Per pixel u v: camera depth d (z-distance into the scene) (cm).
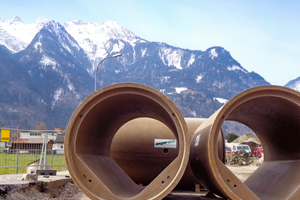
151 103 641
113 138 916
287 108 620
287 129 698
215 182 601
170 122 674
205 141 627
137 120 944
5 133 1123
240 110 677
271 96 589
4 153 1141
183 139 580
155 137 908
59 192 899
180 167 571
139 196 569
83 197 859
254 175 837
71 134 602
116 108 709
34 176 855
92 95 604
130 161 901
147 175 909
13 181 810
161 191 569
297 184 589
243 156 3181
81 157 617
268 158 853
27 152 1212
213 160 574
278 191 632
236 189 568
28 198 743
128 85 600
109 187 615
